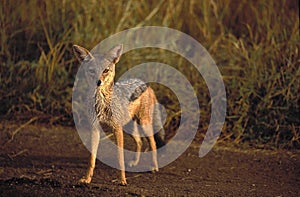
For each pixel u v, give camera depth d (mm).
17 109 15859
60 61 16500
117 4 17375
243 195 10578
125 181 11102
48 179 11109
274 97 14859
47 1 17078
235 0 18375
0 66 16078
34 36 16938
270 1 17453
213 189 10891
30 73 16109
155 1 18000
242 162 13023
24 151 13594
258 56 15555
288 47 15633
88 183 10727
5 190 10094
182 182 11445
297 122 14414
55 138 14492
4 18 16797
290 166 12742
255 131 14500
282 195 10719
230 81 15484
